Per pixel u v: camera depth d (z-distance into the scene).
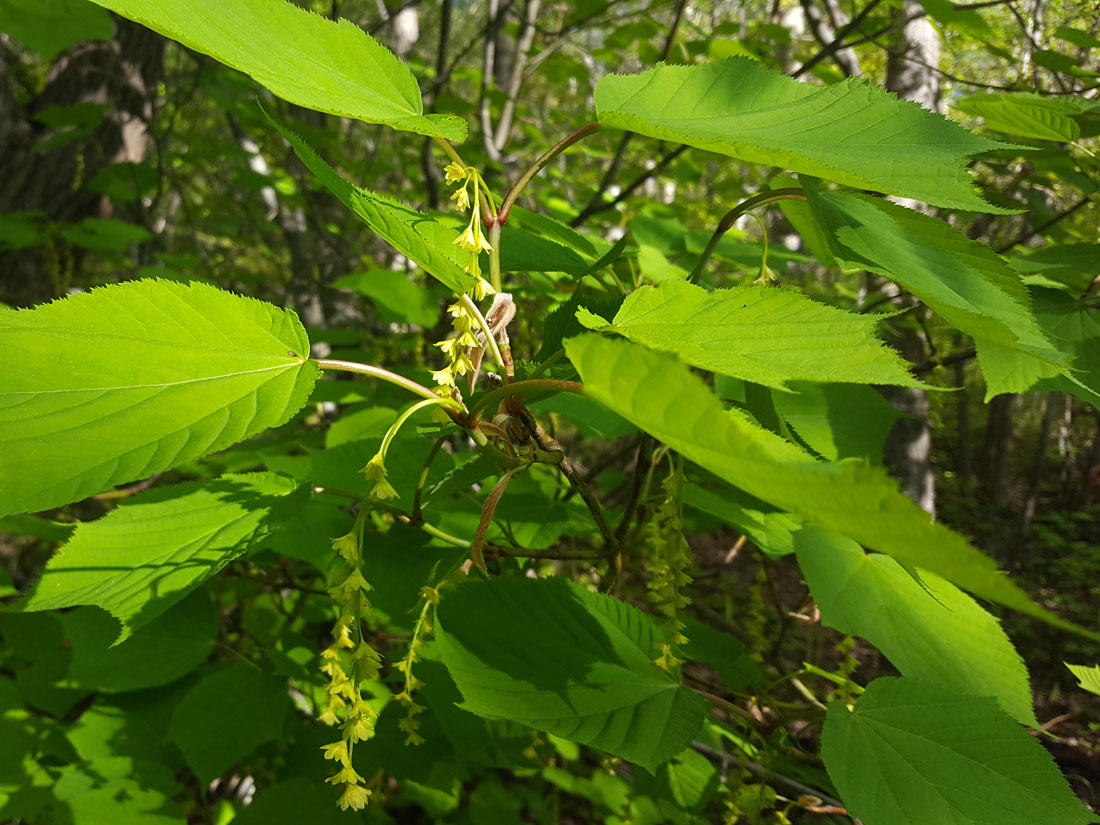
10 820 0.42
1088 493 2.39
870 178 0.24
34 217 0.90
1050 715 1.17
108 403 0.22
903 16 0.72
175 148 1.48
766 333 0.23
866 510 0.14
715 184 1.20
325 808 0.42
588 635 0.33
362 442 0.44
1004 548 2.16
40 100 0.96
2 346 0.23
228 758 0.43
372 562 0.42
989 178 0.77
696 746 0.54
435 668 0.43
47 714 0.57
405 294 0.56
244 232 1.83
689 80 0.31
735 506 0.39
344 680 0.24
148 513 0.30
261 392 0.24
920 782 0.31
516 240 0.40
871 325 0.23
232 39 0.24
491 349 0.27
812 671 0.39
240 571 0.52
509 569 0.46
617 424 0.47
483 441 0.27
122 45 1.00
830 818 0.52
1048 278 0.47
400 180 1.56
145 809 0.42
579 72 1.20
